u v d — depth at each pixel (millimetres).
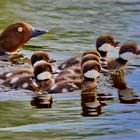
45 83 16078
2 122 13523
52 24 23234
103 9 25734
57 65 17688
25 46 20312
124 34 21875
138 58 19281
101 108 14508
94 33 22000
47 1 27078
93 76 16391
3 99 15172
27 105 14711
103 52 19312
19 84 16062
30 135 12711
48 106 14641
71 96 15523
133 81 16906
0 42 20000
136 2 26969
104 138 12547
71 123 13461
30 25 21391
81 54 18312
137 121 13570
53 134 12773
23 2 26766
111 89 16141
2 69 17484
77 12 25172
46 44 20516
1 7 25688
